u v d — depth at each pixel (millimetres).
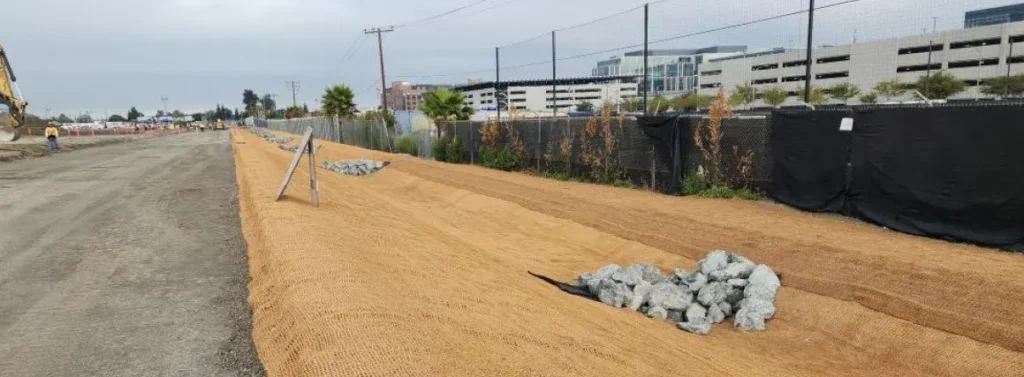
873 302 6262
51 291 5848
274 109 151250
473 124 22734
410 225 9914
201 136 64562
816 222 9219
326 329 3971
